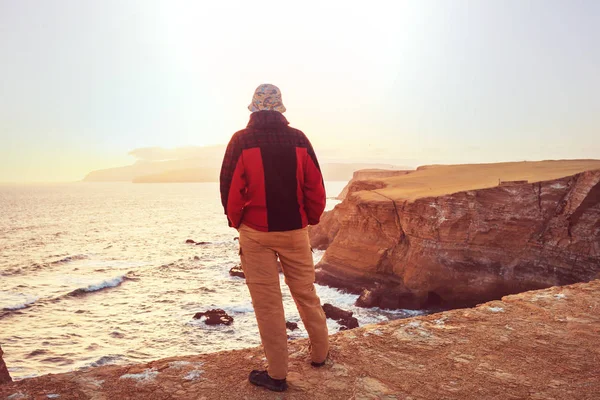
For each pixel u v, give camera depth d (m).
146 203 180.00
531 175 32.25
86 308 25.97
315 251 44.28
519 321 4.51
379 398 2.90
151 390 3.05
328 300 27.08
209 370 3.39
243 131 2.96
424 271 25.84
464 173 43.72
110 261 43.44
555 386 3.08
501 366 3.42
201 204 172.88
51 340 20.34
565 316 4.65
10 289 31.05
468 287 25.38
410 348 3.79
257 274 3.05
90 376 3.31
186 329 21.52
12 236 67.62
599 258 23.27
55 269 39.34
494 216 25.69
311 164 3.06
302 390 3.02
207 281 32.78
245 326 21.84
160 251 49.81
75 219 102.00
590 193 23.70
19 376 16.30
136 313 24.66
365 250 29.48
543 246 25.06
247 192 2.98
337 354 3.64
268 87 3.08
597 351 3.72
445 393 2.98
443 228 25.91
